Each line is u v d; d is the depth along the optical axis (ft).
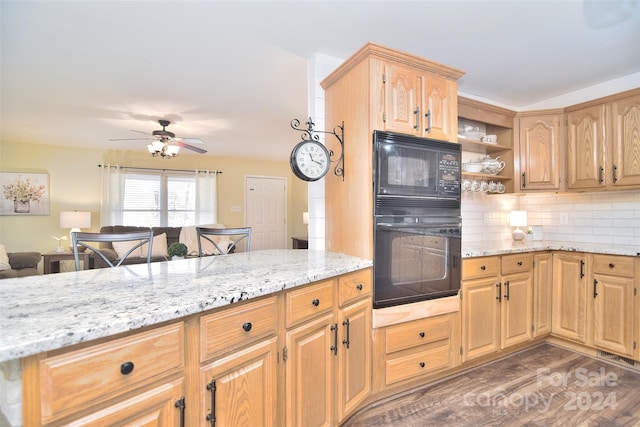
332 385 5.00
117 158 18.12
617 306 7.57
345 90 6.66
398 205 6.22
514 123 9.59
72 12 5.76
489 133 10.14
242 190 22.07
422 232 6.54
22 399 2.20
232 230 7.89
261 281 4.04
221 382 3.38
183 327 3.07
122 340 2.64
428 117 6.61
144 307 2.92
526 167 9.48
